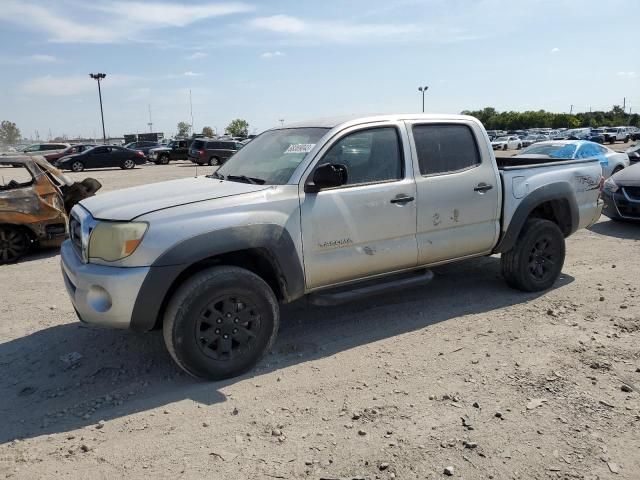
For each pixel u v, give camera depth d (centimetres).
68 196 887
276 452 305
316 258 426
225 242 381
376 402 357
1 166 813
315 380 391
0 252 797
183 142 3919
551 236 568
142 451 310
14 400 378
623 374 388
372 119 464
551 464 288
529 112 10944
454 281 623
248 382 391
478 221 515
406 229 469
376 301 562
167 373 411
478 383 379
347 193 436
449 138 504
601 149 1391
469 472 283
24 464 300
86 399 376
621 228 952
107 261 372
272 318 409
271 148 482
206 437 322
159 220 370
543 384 375
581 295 564
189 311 373
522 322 492
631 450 299
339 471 287
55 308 575
